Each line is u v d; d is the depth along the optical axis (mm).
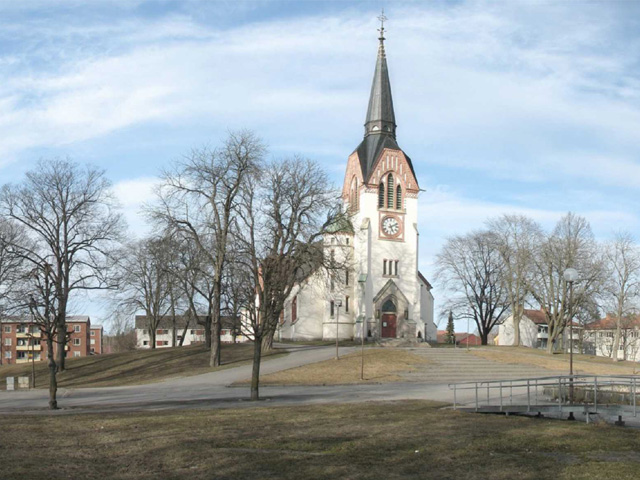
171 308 88562
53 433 23188
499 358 68438
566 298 80500
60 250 61531
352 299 87062
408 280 86188
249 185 55125
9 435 22562
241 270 45469
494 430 24359
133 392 46250
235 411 30672
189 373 58438
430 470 18078
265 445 21188
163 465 18266
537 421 27297
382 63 89875
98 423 25859
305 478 17109
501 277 88938
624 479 17062
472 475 17562
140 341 163875
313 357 65375
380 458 19469
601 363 73812
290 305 89500
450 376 56688
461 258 94750
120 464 18344
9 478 16078
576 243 80312
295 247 52219
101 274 62438
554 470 18047
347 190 89938
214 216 60594
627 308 86875
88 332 153875
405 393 42750
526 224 86750
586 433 23812
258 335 39219
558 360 70375
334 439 22266
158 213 60281
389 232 86125
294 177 55000
